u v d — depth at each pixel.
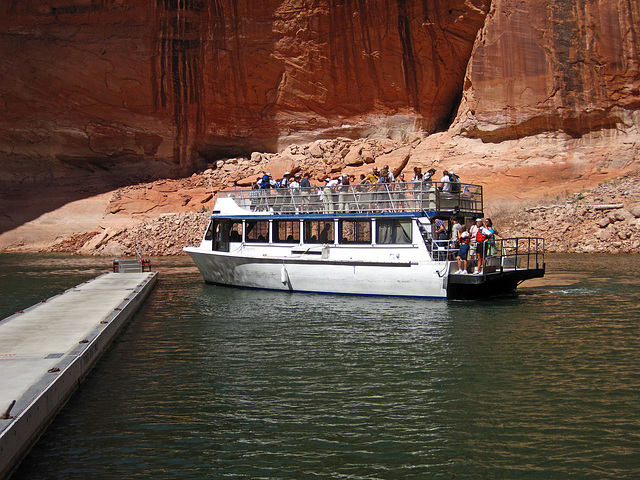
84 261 33.78
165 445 7.86
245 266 21.09
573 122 42.03
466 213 19.14
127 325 15.23
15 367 9.38
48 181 50.16
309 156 48.91
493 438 8.02
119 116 50.75
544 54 42.06
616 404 9.13
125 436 8.12
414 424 8.48
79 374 10.09
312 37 48.38
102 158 51.53
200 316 16.33
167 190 47.03
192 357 11.99
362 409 9.05
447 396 9.55
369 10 46.88
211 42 49.69
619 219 34.06
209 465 7.33
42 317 13.85
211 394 9.74
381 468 7.26
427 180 18.33
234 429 8.36
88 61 48.91
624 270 25.00
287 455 7.59
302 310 16.91
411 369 11.00
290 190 20.19
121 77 49.66
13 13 48.28
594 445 7.79
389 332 13.98
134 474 7.09
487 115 44.12
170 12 49.19
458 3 44.53
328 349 12.50
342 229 19.20
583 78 41.25
